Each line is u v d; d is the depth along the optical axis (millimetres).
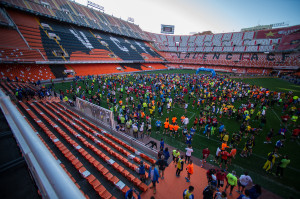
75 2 63969
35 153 1758
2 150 2385
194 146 13680
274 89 35344
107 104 23109
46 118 15297
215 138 15031
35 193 1771
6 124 3129
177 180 9484
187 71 69438
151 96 24891
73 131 13344
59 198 1178
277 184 9555
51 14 48719
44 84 32906
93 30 64062
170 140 14578
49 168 1494
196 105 23953
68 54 44094
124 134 14234
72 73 41594
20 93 20062
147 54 75250
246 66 65250
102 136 13180
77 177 8859
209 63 74750
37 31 43219
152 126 17359
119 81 35750
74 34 53406
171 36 97938
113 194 8070
